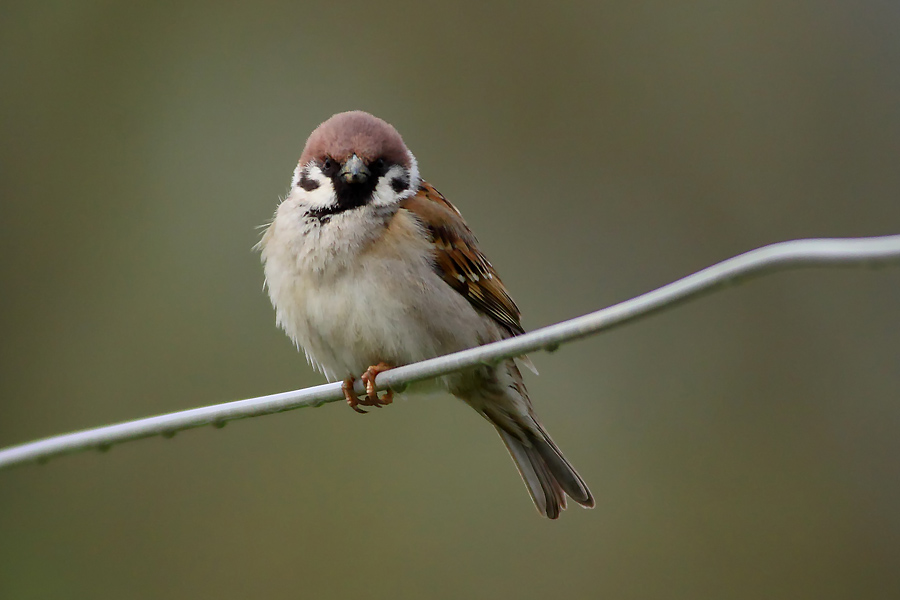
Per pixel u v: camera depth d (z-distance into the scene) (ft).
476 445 36.50
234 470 36.88
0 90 42.19
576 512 36.14
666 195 41.37
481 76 42.57
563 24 42.65
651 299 13.92
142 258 40.55
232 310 39.14
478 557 35.06
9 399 39.47
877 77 41.39
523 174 41.73
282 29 42.88
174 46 42.75
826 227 40.73
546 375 38.58
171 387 38.50
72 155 41.93
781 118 41.63
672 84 42.16
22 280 40.78
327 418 37.27
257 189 41.04
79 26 42.75
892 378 37.91
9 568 35.42
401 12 43.01
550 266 40.70
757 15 42.34
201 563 35.65
